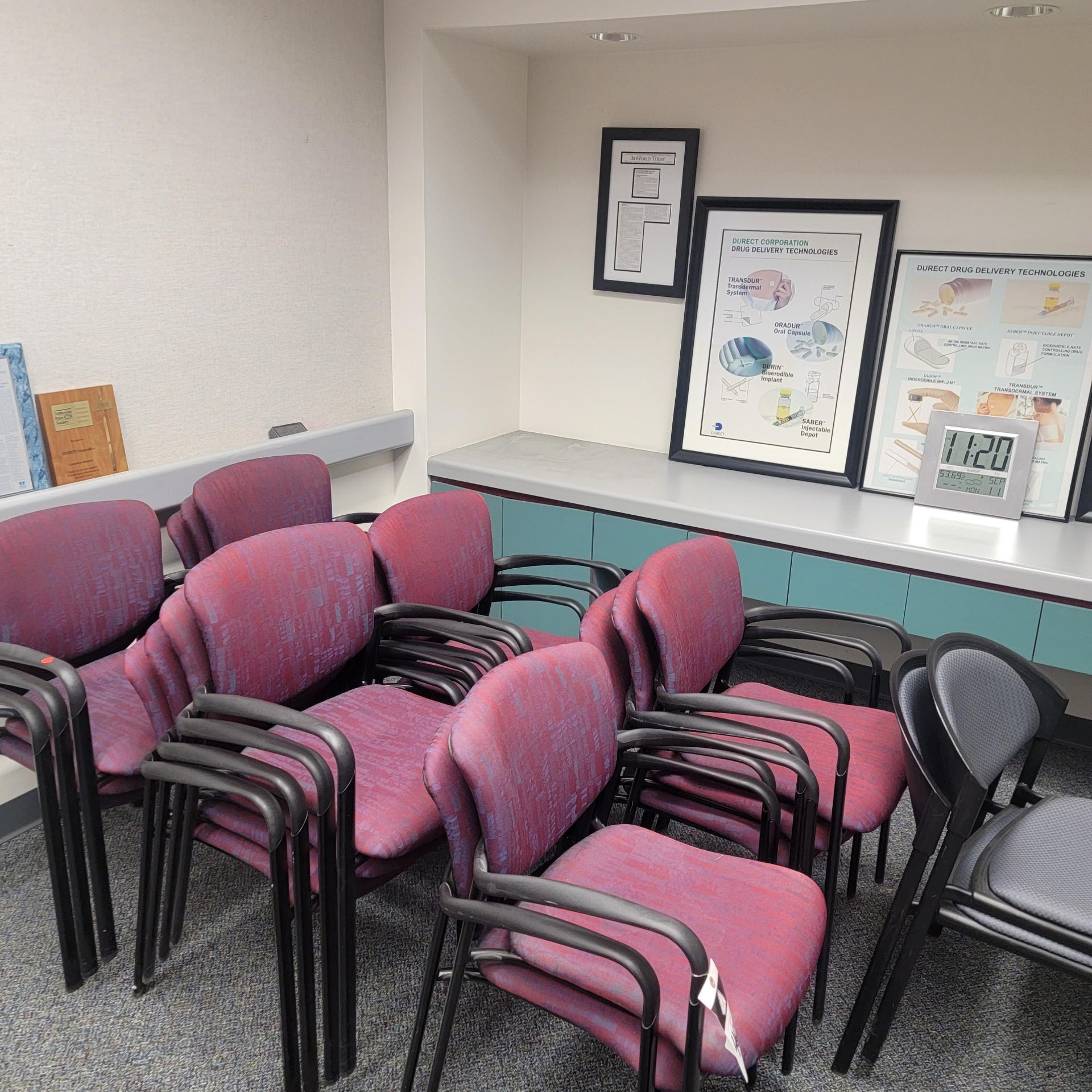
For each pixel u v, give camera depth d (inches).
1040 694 68.5
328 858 59.8
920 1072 65.0
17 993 68.6
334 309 113.5
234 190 97.7
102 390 88.2
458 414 130.6
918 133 106.3
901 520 106.3
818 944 53.7
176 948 73.0
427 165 114.3
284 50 99.7
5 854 83.7
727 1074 46.2
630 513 112.7
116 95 84.4
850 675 81.2
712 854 59.4
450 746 48.9
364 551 74.2
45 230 81.2
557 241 132.2
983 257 105.6
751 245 117.3
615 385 133.5
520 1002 69.2
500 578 93.7
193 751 58.3
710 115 117.2
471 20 105.9
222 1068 62.9
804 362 117.1
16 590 69.3
